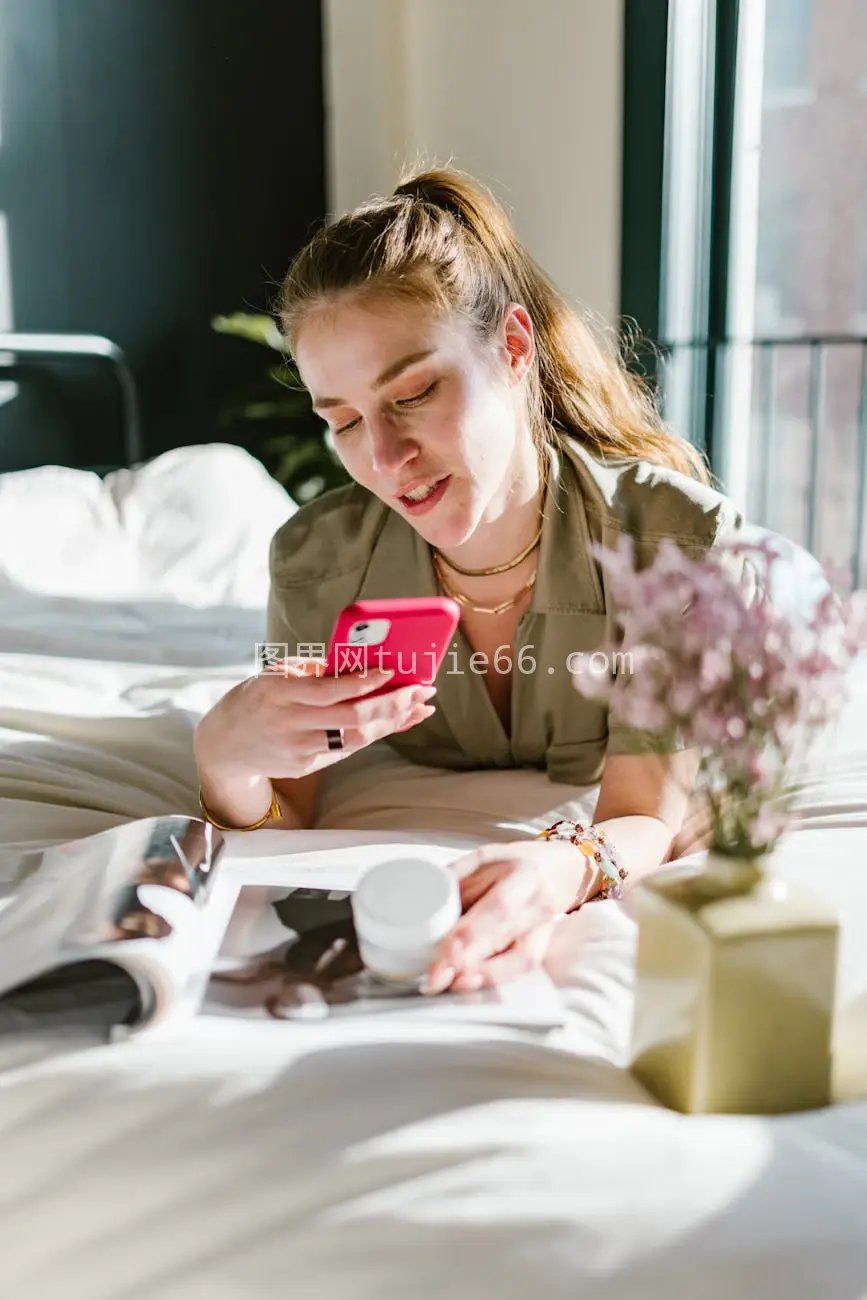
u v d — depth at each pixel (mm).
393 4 3086
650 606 605
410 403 923
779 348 3740
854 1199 527
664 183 2621
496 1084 599
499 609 1156
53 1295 540
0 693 1348
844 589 621
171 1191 548
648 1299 481
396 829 1076
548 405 1185
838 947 593
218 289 3002
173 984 648
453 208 1095
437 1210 513
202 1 2857
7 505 2021
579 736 1168
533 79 2824
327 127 3119
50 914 719
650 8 2551
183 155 2893
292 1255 511
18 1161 571
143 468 2227
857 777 1094
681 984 602
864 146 3545
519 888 751
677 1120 590
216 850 832
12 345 2600
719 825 612
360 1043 621
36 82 2637
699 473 1331
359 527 1202
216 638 1679
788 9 3414
